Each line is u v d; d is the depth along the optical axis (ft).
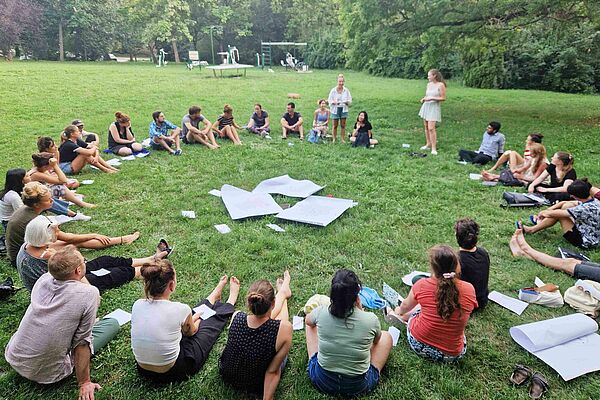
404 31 40.86
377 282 13.29
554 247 15.49
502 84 70.74
